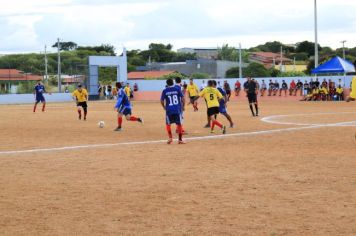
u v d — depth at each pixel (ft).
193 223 25.05
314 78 182.39
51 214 26.99
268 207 27.78
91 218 26.16
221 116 97.96
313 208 27.43
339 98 169.37
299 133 65.82
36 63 294.05
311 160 43.68
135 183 34.60
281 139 59.62
